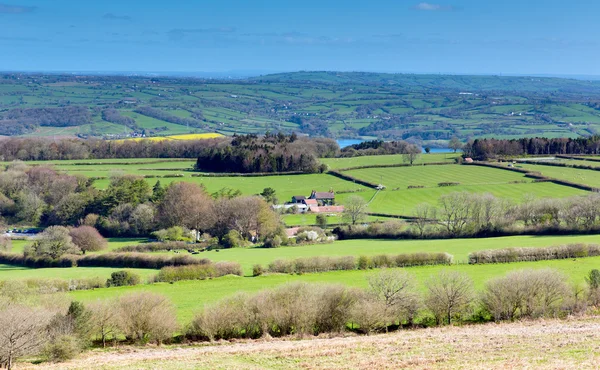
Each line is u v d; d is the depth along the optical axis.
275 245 110.75
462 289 57.31
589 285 61.00
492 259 82.25
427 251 88.38
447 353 42.97
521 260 82.62
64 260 97.56
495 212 113.44
